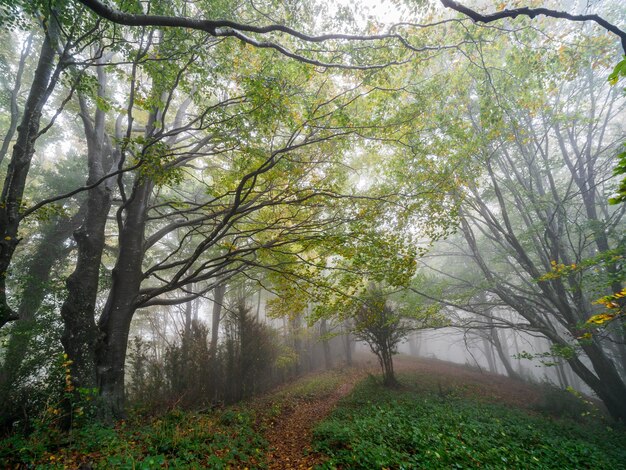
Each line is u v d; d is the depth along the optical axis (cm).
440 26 920
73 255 1914
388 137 935
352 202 945
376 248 881
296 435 885
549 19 1082
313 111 784
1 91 1362
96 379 875
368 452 625
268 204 899
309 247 938
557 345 1135
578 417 1226
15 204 735
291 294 1002
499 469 556
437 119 970
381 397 1218
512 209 1802
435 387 1512
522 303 1420
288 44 958
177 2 769
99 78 1115
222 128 763
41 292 1188
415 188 962
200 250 864
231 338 1487
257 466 646
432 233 966
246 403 1259
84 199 1672
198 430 725
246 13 927
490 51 1036
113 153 1176
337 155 953
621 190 331
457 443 669
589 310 1318
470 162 1112
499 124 1043
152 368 1248
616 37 1072
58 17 692
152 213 1677
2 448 555
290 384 1773
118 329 940
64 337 896
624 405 1102
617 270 1034
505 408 1223
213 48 925
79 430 646
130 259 1007
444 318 1442
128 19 444
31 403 861
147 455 583
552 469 612
